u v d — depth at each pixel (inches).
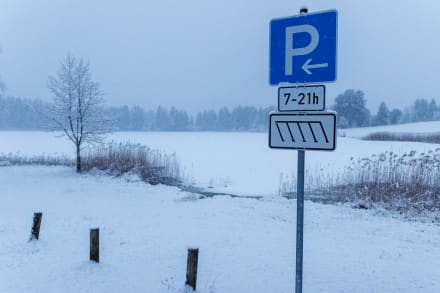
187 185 730.8
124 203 519.2
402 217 446.3
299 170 158.9
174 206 496.7
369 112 4478.3
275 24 163.2
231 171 918.4
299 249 159.5
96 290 222.4
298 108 157.4
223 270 258.5
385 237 356.2
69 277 240.8
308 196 569.9
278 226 389.1
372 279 245.9
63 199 549.6
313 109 153.4
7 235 340.5
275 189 681.0
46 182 721.0
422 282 242.2
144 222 400.2
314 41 152.6
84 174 812.0
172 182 749.9
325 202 533.3
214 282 237.0
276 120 163.8
